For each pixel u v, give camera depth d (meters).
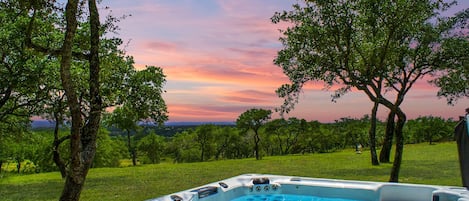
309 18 11.41
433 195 6.16
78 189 4.67
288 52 12.47
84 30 11.28
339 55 11.34
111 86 12.54
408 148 26.92
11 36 10.48
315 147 43.62
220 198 7.27
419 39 12.87
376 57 10.52
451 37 12.91
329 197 7.72
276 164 18.28
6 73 10.98
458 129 6.15
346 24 10.65
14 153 26.22
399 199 7.05
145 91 14.80
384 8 9.62
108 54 10.44
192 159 45.91
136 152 39.94
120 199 9.17
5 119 12.73
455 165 14.80
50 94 12.41
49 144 22.31
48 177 16.45
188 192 6.62
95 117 4.99
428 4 9.76
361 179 11.71
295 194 8.14
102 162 30.14
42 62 11.27
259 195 8.20
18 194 10.63
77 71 10.95
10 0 5.52
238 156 46.09
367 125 39.66
